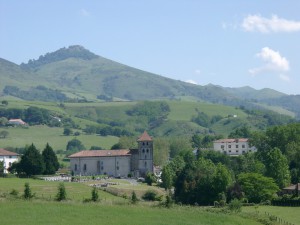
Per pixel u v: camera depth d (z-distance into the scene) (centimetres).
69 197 16025
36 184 19425
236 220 12800
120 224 10850
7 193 15300
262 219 13625
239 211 15212
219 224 12081
